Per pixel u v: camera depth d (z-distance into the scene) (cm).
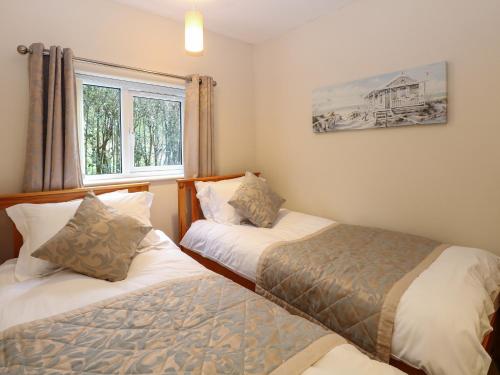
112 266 140
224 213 237
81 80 207
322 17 248
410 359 106
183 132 258
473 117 177
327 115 250
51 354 86
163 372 79
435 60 189
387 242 183
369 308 121
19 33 177
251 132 314
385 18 210
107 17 211
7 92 175
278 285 159
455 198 187
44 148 181
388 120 212
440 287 121
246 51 305
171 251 176
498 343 158
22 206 160
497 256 166
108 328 99
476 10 172
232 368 80
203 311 108
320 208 265
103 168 226
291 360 83
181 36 250
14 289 130
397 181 213
